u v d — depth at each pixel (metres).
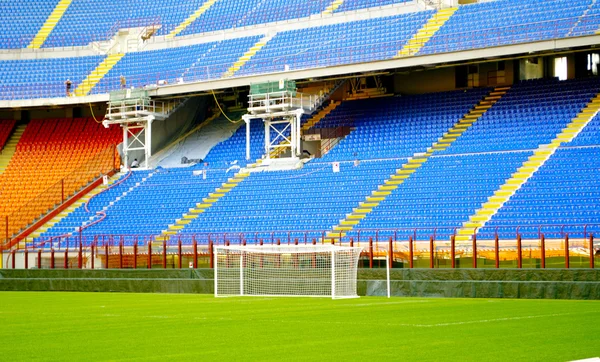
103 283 38.59
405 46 51.50
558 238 36.78
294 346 15.44
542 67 52.75
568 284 28.42
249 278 35.31
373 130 51.72
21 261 48.47
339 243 40.03
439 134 48.97
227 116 59.53
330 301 28.38
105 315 23.30
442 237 39.62
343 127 52.84
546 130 45.72
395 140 50.00
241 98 60.06
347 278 33.47
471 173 44.28
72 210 52.66
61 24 65.88
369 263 38.91
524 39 48.06
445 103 51.41
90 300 31.06
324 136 53.22
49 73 61.81
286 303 27.50
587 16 47.31
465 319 20.41
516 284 29.33
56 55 63.78
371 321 20.16
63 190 54.53
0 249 49.12
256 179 50.81
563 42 43.38
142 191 53.03
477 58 45.66
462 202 42.03
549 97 48.16
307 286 33.94
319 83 54.91
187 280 36.25
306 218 45.34
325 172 49.34
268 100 51.62
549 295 28.73
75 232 50.06
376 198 45.00
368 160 49.03
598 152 42.31
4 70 62.25
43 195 54.38
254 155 54.06
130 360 13.95
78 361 13.92
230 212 48.09
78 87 59.91
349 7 58.06
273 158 52.72
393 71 50.28
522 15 50.41
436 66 48.72
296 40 57.75
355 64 48.75
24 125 61.84
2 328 19.64
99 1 67.75
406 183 45.44
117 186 54.22
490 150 45.88
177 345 15.80
